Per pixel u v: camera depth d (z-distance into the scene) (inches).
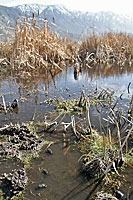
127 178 82.2
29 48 281.6
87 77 270.2
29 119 133.1
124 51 410.0
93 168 85.3
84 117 139.4
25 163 90.2
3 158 93.4
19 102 166.7
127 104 164.7
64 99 174.9
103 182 79.7
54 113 144.6
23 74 255.9
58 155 96.6
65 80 249.3
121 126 125.4
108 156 89.2
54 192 74.4
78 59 390.0
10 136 111.6
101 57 386.6
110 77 271.4
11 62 269.0
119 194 73.1
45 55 307.6
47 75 268.7
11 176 79.0
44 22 310.3
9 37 301.4
